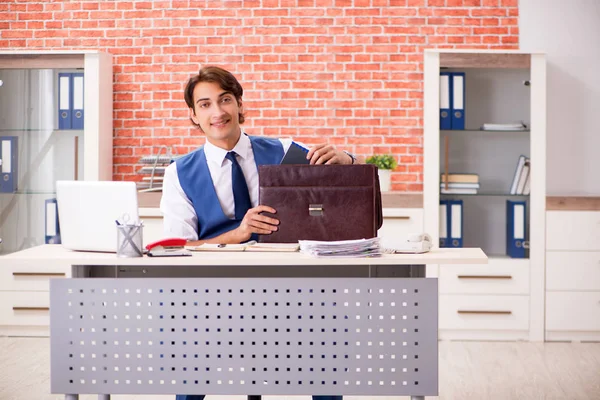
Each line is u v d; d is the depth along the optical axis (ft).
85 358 9.30
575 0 18.22
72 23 18.67
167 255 9.03
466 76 17.21
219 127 10.43
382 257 8.96
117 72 18.62
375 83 18.42
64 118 17.51
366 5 18.39
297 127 18.52
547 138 18.39
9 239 17.69
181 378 9.27
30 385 13.48
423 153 18.25
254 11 18.47
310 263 8.74
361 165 9.67
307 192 9.68
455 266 17.01
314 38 18.44
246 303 9.21
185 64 18.57
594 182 18.38
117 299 9.26
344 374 9.22
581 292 16.94
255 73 18.52
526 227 17.06
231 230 10.31
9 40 18.76
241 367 9.25
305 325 9.20
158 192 17.54
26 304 17.26
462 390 13.32
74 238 9.59
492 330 17.10
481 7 18.29
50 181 17.63
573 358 15.52
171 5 18.56
